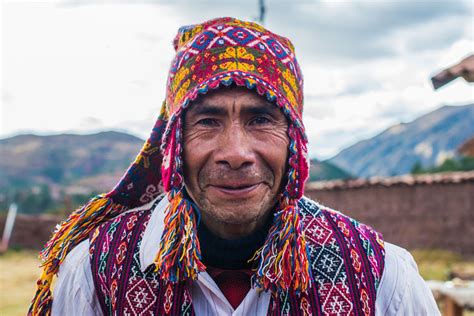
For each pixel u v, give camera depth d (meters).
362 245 1.42
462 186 16.19
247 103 1.23
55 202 69.56
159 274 1.36
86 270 1.44
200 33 1.30
